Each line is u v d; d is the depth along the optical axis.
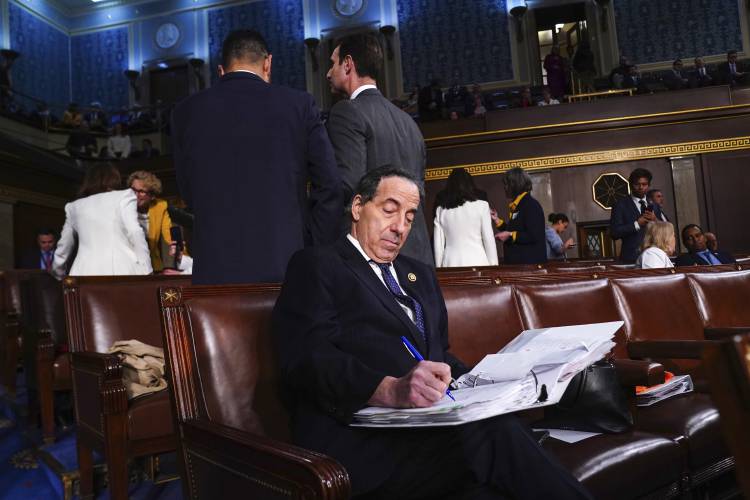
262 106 1.95
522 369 1.34
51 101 15.16
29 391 3.35
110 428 2.08
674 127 9.59
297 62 14.67
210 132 1.92
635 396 1.82
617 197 9.67
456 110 12.25
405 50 14.07
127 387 2.23
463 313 2.03
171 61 15.25
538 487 1.23
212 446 1.25
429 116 11.66
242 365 1.47
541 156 9.83
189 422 1.34
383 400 1.25
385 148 2.19
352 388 1.26
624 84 11.41
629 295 2.52
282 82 14.72
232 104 1.95
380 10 14.31
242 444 1.14
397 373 1.42
